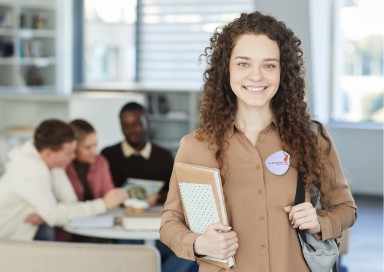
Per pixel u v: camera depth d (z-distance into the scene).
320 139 1.99
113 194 4.11
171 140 9.01
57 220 3.95
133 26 10.00
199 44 9.69
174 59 9.83
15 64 9.78
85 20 10.29
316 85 8.77
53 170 4.15
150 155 5.07
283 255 1.90
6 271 2.77
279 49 1.93
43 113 8.52
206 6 9.60
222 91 1.98
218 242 1.83
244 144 1.94
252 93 1.90
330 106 9.33
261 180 1.92
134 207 3.91
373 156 8.91
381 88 9.16
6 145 7.57
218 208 1.85
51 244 2.77
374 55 9.15
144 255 2.69
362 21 9.13
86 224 3.84
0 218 3.98
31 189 3.95
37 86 10.03
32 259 2.75
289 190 1.92
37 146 4.04
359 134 8.95
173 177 2.03
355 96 9.26
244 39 1.91
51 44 10.11
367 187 8.98
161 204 4.50
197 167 1.87
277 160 1.93
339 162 2.02
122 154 5.07
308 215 1.87
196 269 4.54
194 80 9.77
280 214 1.91
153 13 9.88
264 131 1.96
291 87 1.96
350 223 2.00
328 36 9.21
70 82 10.34
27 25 9.91
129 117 4.99
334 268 2.00
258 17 1.94
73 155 4.16
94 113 6.64
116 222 3.97
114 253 2.70
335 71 9.27
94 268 2.71
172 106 9.02
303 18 8.34
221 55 1.97
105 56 10.23
